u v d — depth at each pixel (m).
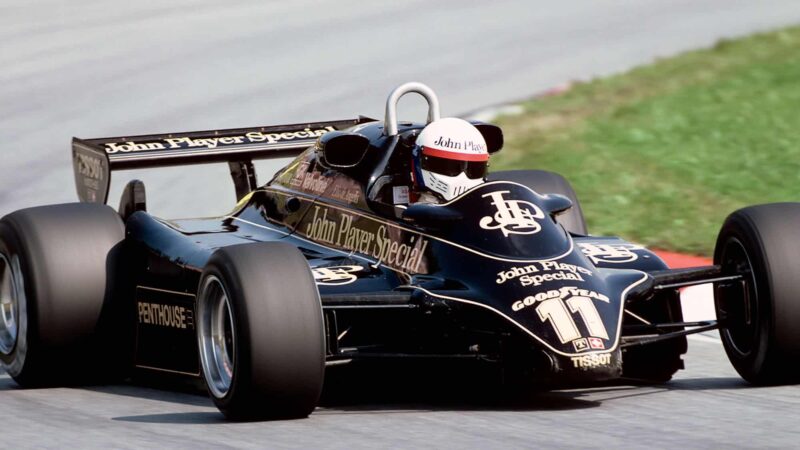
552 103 66.19
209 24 97.44
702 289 34.75
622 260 25.50
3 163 57.84
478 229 24.19
